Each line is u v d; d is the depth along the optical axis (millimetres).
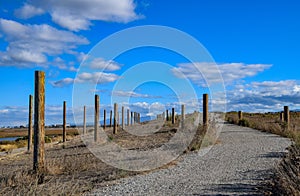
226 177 11156
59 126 114500
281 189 7934
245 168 12484
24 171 12781
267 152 16156
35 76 13000
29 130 27422
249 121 36969
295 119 43062
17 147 37969
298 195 7289
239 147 18531
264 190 8773
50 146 29188
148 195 9414
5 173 13078
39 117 12906
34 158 12852
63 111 33281
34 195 9297
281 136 24203
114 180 11758
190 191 9539
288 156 10938
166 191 9750
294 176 7746
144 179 11688
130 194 9664
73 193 9664
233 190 9273
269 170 11586
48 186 10242
